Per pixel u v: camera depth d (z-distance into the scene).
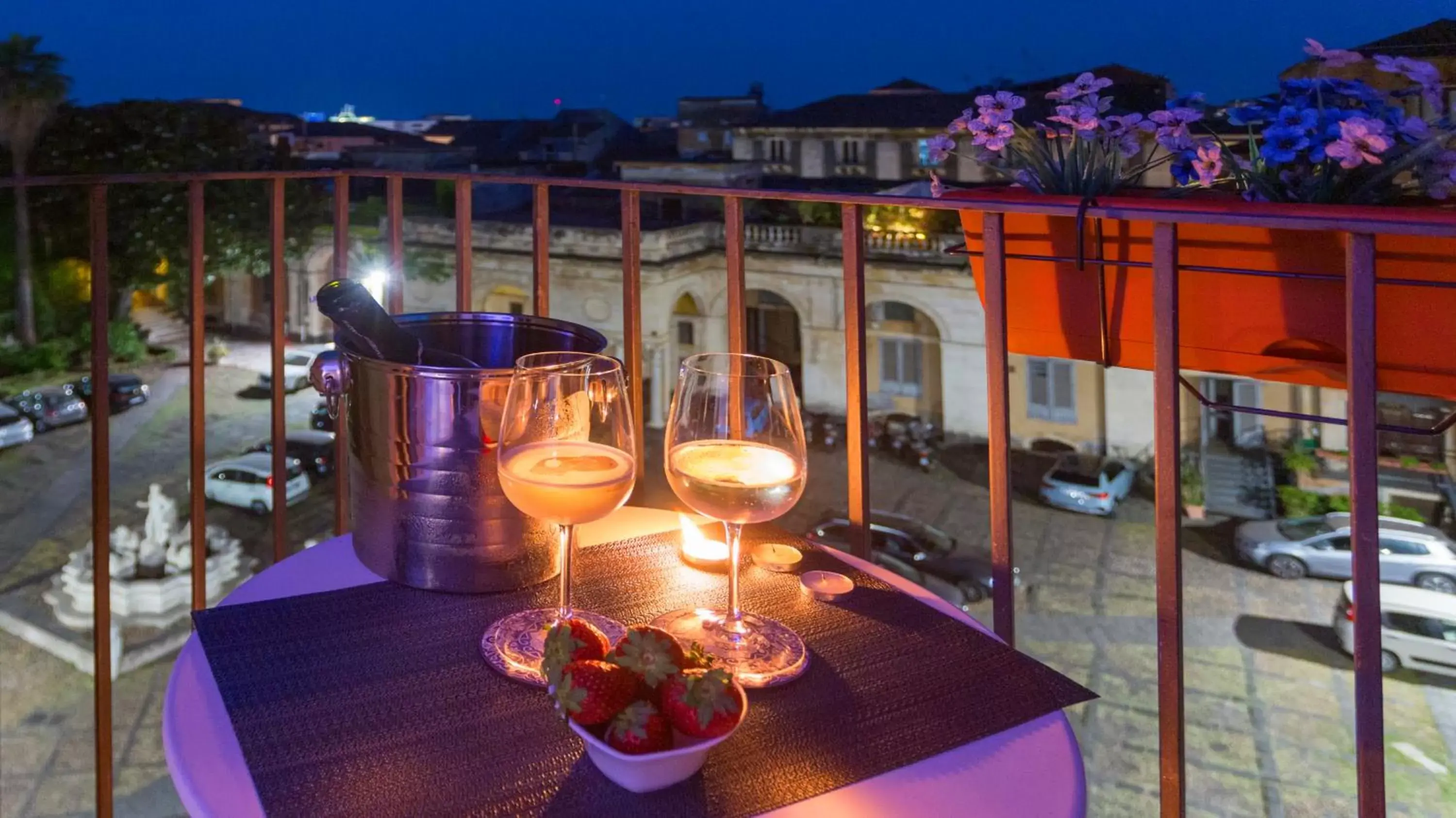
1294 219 0.96
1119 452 18.39
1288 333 1.14
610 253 20.12
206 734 0.77
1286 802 9.64
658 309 20.14
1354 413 0.99
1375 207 1.00
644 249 19.94
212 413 20.69
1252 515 15.73
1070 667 12.10
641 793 0.69
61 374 22.23
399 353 1.05
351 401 1.02
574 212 23.89
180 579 12.56
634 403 1.39
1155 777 9.91
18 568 13.95
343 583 1.03
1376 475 0.99
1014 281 1.29
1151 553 15.13
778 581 1.07
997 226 1.23
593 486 0.83
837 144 24.14
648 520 1.26
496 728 0.77
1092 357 1.29
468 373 0.95
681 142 36.19
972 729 0.79
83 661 11.48
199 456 1.63
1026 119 1.28
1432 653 11.80
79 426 20.41
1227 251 1.13
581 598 1.01
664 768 0.68
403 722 0.77
